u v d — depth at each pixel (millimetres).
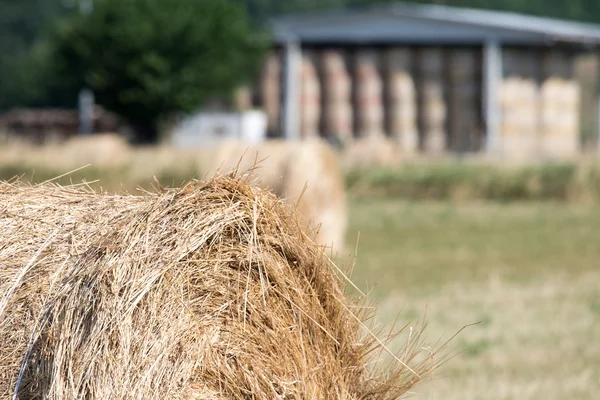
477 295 26828
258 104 93750
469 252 36312
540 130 91062
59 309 10805
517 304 25578
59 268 11352
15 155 55219
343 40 88688
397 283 28938
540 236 41000
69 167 54281
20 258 11617
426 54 88688
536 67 90938
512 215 49219
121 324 10219
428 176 58156
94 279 10594
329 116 88750
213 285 10695
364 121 88312
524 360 19594
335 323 11570
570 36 86438
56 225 11852
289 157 36406
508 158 60562
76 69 93562
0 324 11289
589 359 19672
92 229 11617
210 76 91688
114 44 91438
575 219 47312
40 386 10891
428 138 88562
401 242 39375
